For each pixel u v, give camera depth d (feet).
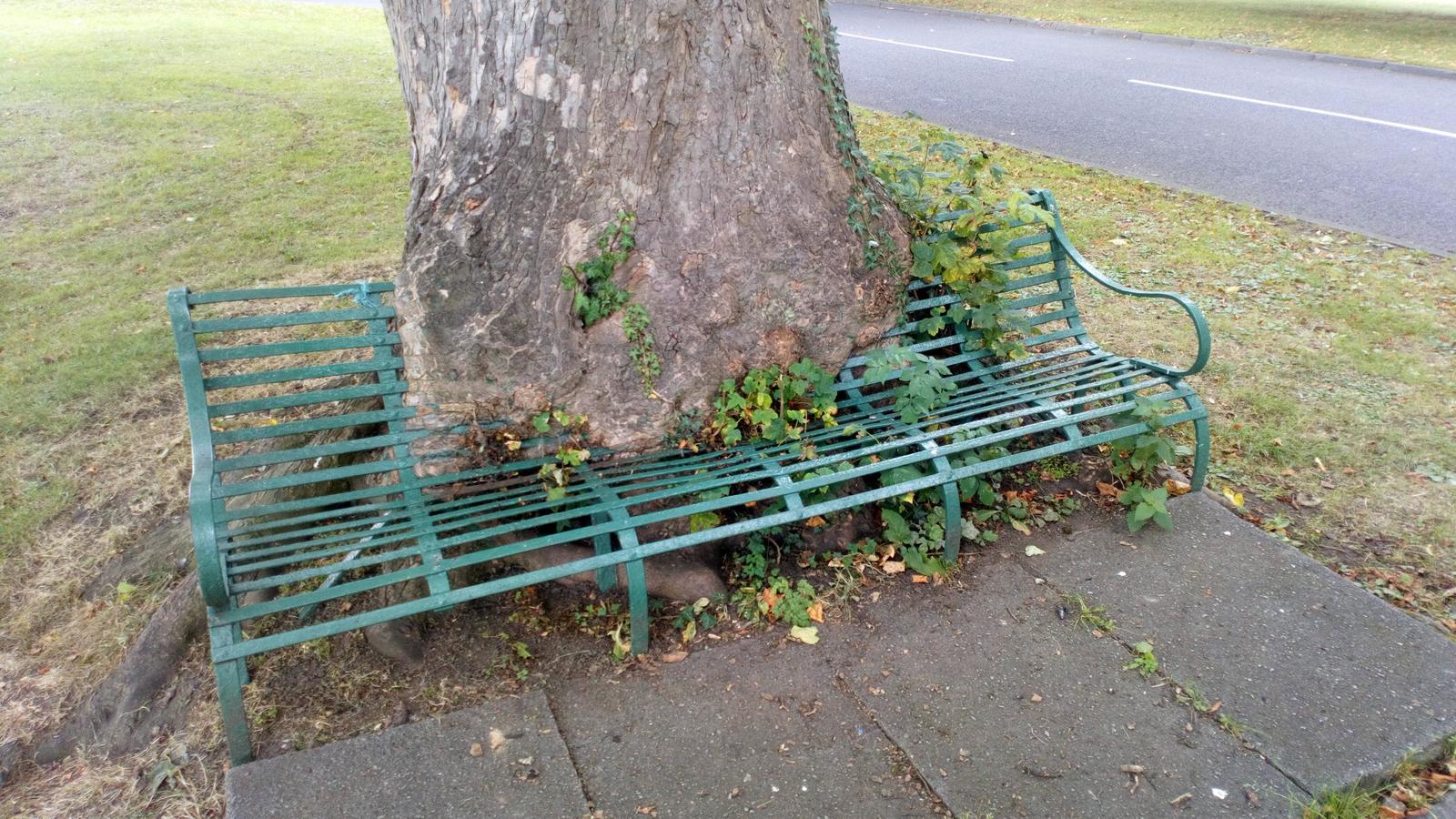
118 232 19.33
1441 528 11.13
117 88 28.78
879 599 10.11
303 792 7.82
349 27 41.32
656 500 10.59
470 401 10.05
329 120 26.61
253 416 13.23
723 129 10.20
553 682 9.17
